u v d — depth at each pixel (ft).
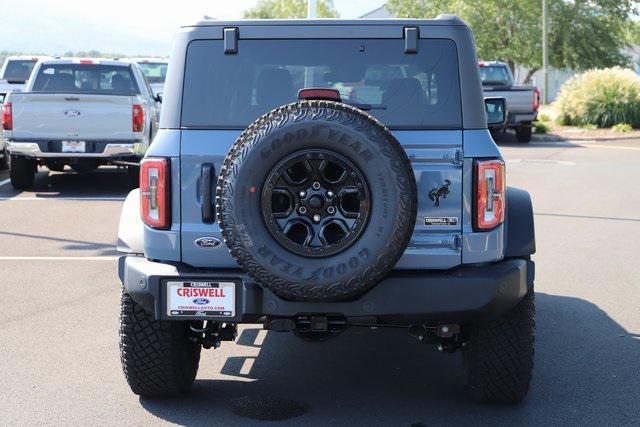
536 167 66.23
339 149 15.07
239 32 17.16
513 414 17.79
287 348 22.40
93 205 45.19
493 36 189.88
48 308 25.68
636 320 25.07
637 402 18.49
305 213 15.25
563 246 36.01
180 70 17.13
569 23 193.26
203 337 18.29
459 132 16.61
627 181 57.72
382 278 15.52
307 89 15.97
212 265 16.67
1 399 18.37
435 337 17.99
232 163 15.25
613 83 106.32
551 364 21.07
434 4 191.72
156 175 16.74
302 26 17.21
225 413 17.74
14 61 75.46
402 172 15.07
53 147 46.62
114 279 29.40
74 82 50.62
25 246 34.78
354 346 22.59
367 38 17.15
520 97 87.66
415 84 16.97
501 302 16.26
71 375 19.92
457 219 16.48
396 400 18.62
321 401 18.54
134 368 17.67
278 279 15.15
